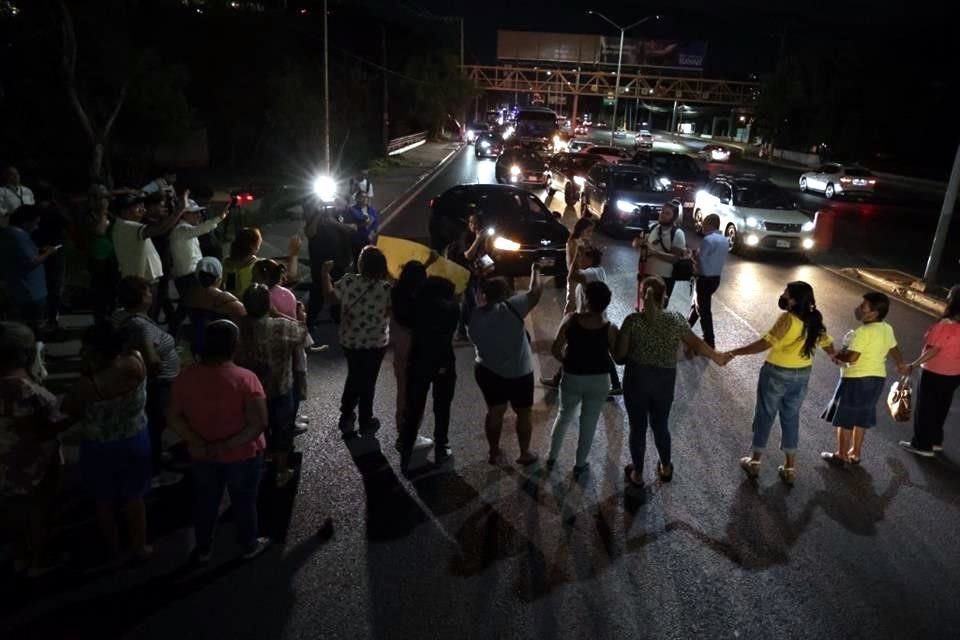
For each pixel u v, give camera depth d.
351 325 6.26
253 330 5.33
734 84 83.81
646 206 17.33
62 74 19.45
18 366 4.29
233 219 15.21
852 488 6.09
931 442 6.70
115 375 4.32
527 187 28.53
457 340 9.55
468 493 5.73
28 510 4.41
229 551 4.89
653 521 5.44
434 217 13.38
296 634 4.14
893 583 4.82
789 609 4.53
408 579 4.65
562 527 5.30
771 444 6.88
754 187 18.20
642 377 5.65
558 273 12.26
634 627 4.30
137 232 7.64
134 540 4.70
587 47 88.06
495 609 4.40
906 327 11.41
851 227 23.44
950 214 13.10
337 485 5.79
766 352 9.64
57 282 8.74
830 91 51.44
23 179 20.09
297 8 46.56
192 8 30.22
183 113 23.94
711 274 9.23
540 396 7.80
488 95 108.56
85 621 4.20
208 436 4.38
